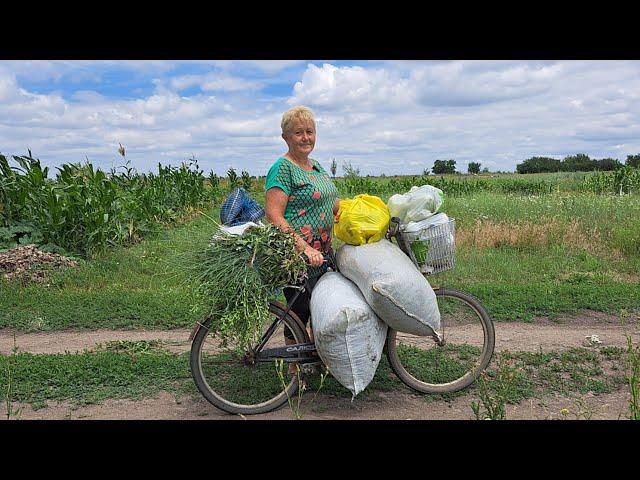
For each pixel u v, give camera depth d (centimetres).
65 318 725
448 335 612
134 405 469
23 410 460
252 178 2689
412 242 467
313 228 460
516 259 1009
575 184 2464
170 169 1900
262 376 497
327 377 499
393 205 473
